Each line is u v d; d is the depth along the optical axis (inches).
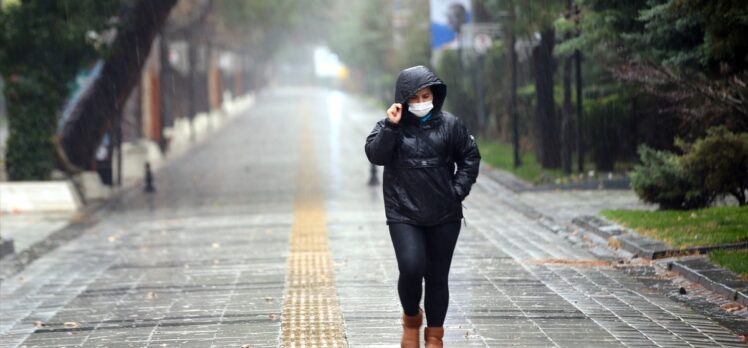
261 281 1244.5
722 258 1198.3
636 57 1688.0
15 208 2295.8
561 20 1980.8
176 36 4515.3
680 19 1503.4
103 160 2751.0
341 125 5644.7
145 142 3661.4
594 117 2486.5
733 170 1482.5
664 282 1169.4
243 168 3287.4
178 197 2518.5
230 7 5036.9
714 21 1347.2
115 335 967.0
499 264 1326.3
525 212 1939.0
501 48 3545.8
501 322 957.8
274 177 2942.9
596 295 1096.2
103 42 2395.4
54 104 2373.3
